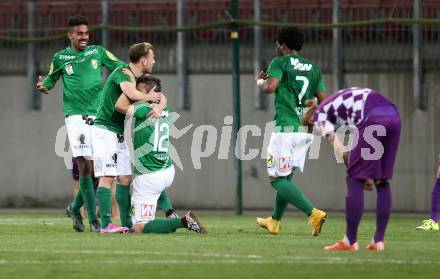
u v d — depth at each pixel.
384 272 22.92
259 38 58.22
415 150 56.97
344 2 58.94
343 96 27.06
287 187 33.19
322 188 57.81
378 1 58.28
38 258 25.45
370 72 57.41
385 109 26.78
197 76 59.59
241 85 58.88
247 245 29.17
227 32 59.41
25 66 61.78
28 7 62.25
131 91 33.50
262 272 22.73
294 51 33.69
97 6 63.16
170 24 61.84
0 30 62.44
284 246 28.91
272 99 58.44
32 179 61.72
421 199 56.91
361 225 42.12
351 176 27.23
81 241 30.44
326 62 57.94
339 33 57.38
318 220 32.84
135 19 61.94
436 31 56.66
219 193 59.25
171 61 59.75
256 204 58.84
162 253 26.53
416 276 22.39
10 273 22.64
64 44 61.28
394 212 56.91
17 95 61.84
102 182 34.84
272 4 60.62
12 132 61.88
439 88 56.72
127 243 29.64
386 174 26.98
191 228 33.53
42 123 61.56
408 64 57.06
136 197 33.84
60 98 61.31
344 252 26.98
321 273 22.62
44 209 60.38
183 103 59.44
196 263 24.27
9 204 61.97
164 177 33.72
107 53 37.72
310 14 58.75
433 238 33.81
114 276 22.09
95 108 36.88
